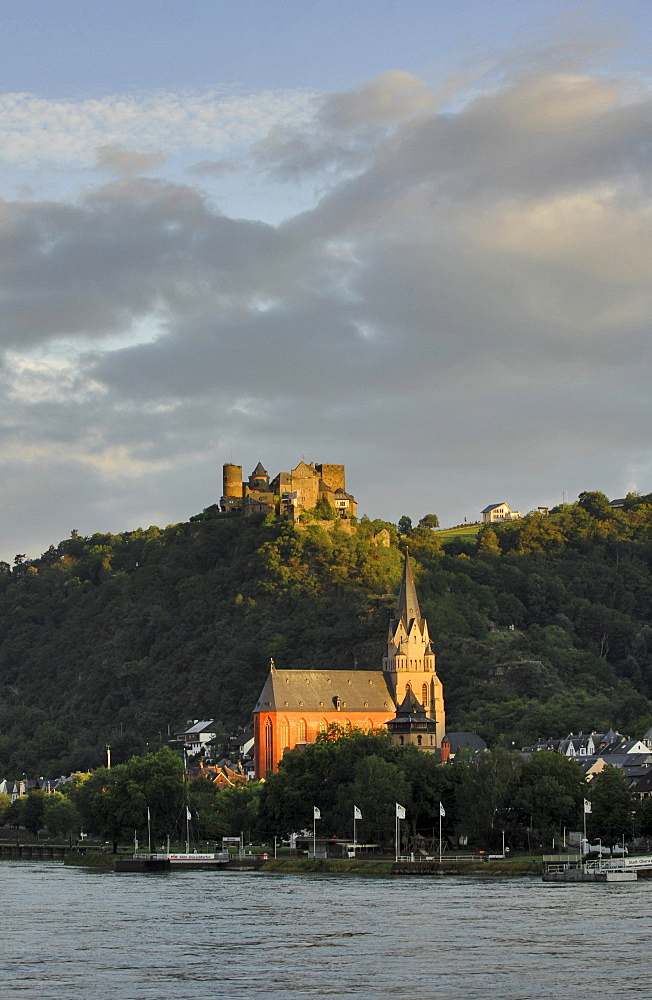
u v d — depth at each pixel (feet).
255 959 530.27
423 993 461.78
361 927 608.60
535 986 470.39
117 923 641.40
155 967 515.50
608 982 474.49
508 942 556.10
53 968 515.91
